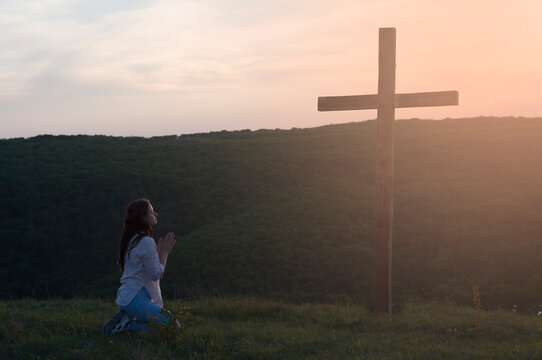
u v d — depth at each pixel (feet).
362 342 18.02
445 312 27.81
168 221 116.78
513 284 64.90
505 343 18.63
